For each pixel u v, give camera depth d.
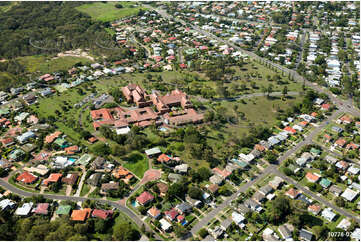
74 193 190.50
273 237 161.25
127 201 184.75
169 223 169.88
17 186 196.50
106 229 166.00
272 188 194.88
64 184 197.50
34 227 155.88
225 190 190.00
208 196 186.88
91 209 176.38
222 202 185.12
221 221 171.75
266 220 171.62
